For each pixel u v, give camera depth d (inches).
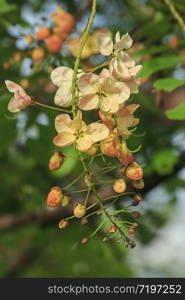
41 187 267.1
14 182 267.9
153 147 235.5
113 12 251.0
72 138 98.3
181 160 220.4
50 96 186.1
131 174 100.4
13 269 293.9
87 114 180.2
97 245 276.4
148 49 173.8
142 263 461.4
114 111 98.1
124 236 104.7
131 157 100.3
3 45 189.2
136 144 219.6
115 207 219.1
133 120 99.9
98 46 103.7
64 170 202.1
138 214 104.3
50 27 181.8
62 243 273.4
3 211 270.5
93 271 287.7
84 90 98.8
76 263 285.3
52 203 101.3
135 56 172.2
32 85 189.3
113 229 104.3
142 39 187.3
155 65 149.4
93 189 102.7
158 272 558.3
